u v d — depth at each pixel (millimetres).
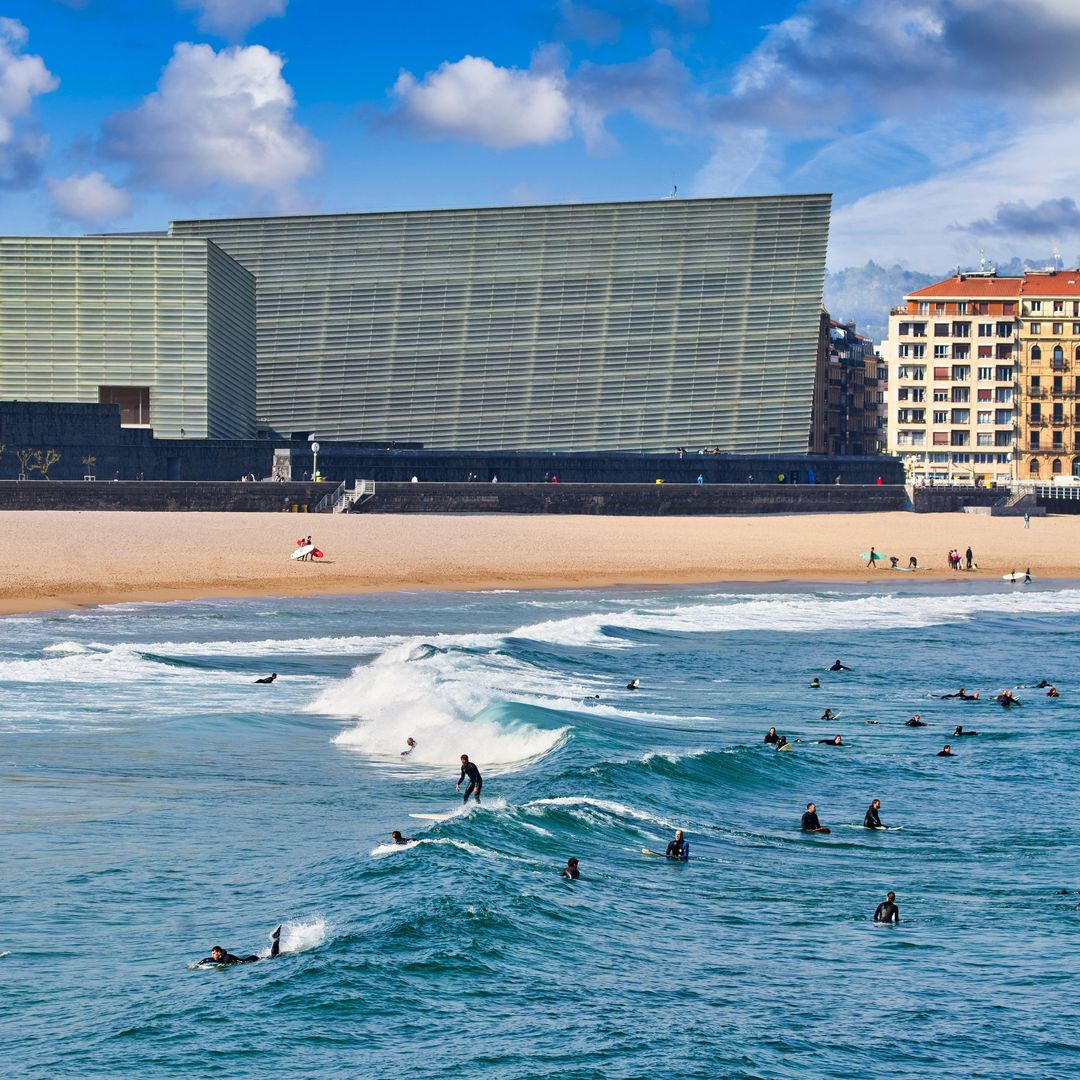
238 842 27859
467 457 131875
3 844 27312
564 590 81750
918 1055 19312
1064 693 52281
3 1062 17969
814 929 24719
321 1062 18172
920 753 41125
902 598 83250
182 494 110562
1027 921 25562
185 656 52594
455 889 24406
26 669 48031
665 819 31922
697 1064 18547
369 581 80625
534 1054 18625
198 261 139875
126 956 21547
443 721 40438
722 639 63844
